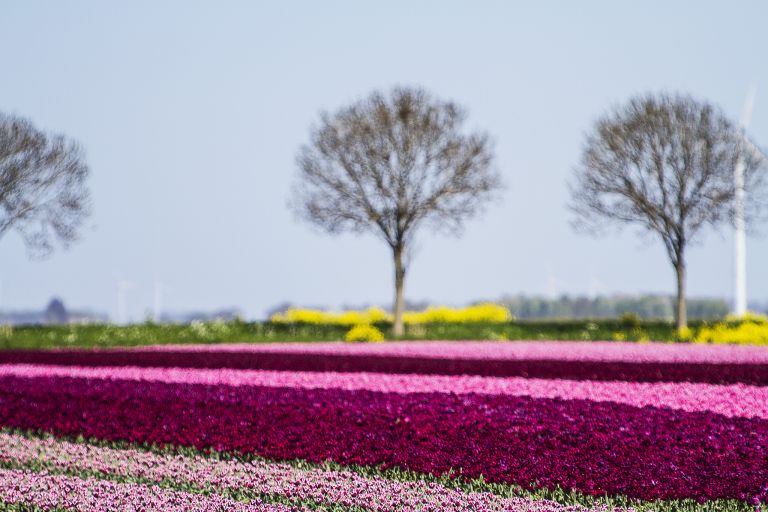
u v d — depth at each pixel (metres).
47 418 28.62
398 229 75.56
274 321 82.25
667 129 72.69
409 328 76.75
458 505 19.69
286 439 24.70
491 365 38.12
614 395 30.12
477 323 80.62
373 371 38.50
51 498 20.55
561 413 25.16
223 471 22.98
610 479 20.64
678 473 20.72
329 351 51.50
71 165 79.19
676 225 72.12
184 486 21.95
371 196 76.25
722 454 21.28
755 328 60.78
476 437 23.34
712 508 19.55
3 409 29.33
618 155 73.50
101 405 28.84
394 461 22.95
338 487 21.14
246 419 26.33
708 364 37.97
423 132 76.38
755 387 31.61
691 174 72.44
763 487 19.97
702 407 27.50
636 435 22.69
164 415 27.34
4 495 20.80
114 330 70.44
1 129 77.50
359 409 26.16
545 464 21.66
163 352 48.38
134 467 23.64
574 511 19.02
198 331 69.81
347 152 76.00
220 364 40.91
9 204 76.50
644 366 36.97
